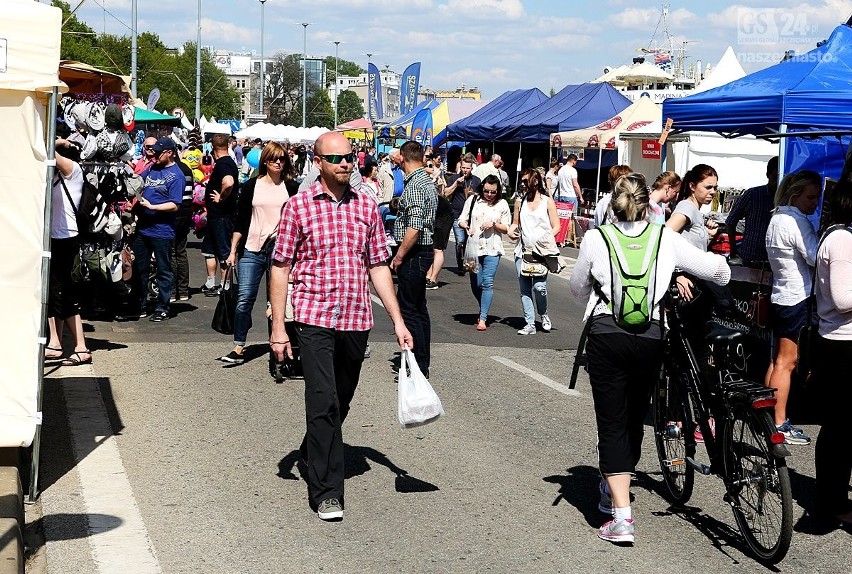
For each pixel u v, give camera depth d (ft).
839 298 18.02
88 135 31.76
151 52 342.44
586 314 17.51
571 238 78.54
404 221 28.63
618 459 17.33
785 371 23.98
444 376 31.17
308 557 16.49
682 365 19.03
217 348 33.91
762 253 27.43
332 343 18.52
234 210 44.83
